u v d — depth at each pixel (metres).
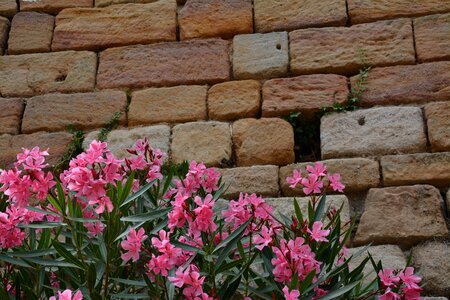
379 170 4.35
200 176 3.47
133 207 3.80
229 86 4.83
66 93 4.99
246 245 3.51
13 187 3.19
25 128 4.86
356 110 4.60
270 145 4.57
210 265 3.15
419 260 4.00
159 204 3.75
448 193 4.21
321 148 4.52
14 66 5.11
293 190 4.37
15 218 3.35
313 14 5.02
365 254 4.06
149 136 4.71
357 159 4.40
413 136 4.45
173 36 5.12
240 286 3.49
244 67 4.89
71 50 5.16
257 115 4.75
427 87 4.63
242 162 4.56
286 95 4.73
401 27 4.86
